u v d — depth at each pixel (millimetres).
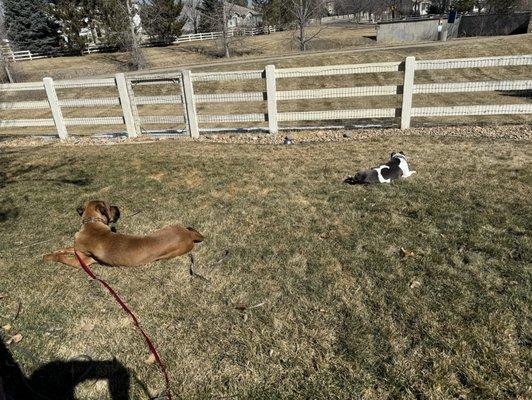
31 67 34125
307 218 4637
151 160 6996
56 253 4117
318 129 8586
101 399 2652
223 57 35594
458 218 4371
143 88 21516
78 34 40969
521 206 4508
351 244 4059
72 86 8969
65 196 5691
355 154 6754
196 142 8375
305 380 2676
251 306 3330
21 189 6039
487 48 23641
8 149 8664
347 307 3236
